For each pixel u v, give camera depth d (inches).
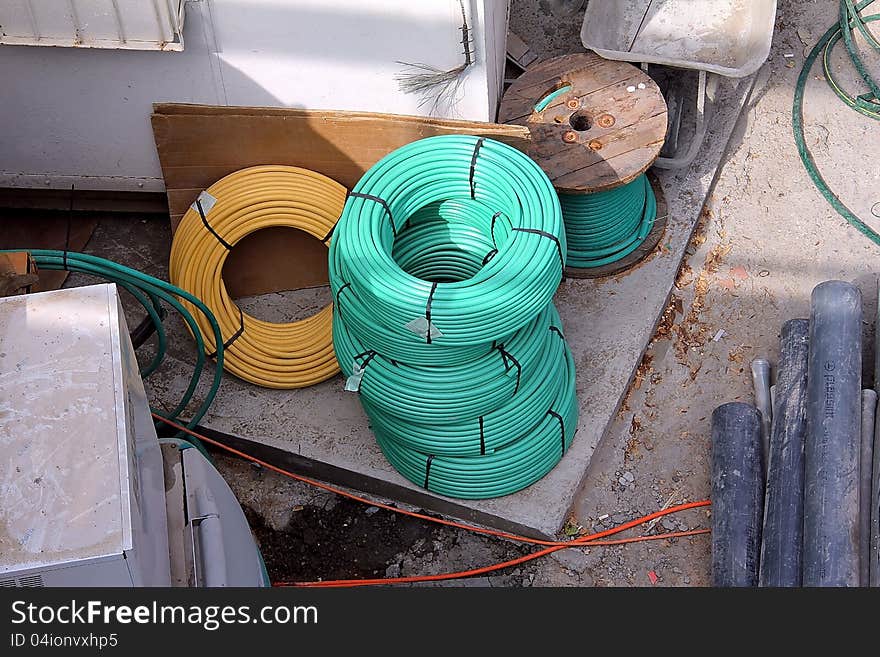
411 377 153.9
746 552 158.7
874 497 154.9
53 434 108.7
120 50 168.4
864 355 184.1
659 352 192.1
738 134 222.1
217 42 167.5
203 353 168.2
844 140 220.8
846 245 204.2
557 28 234.2
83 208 203.0
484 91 173.0
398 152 160.2
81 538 102.2
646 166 179.3
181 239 181.0
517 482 168.1
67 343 115.1
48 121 180.7
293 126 175.5
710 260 203.2
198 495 131.8
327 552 170.4
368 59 168.4
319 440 176.4
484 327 144.2
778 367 179.0
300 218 179.2
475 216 166.1
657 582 165.9
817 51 234.7
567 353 177.0
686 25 219.1
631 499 174.9
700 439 180.7
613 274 197.5
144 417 125.0
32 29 163.8
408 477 170.6
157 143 177.3
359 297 148.9
